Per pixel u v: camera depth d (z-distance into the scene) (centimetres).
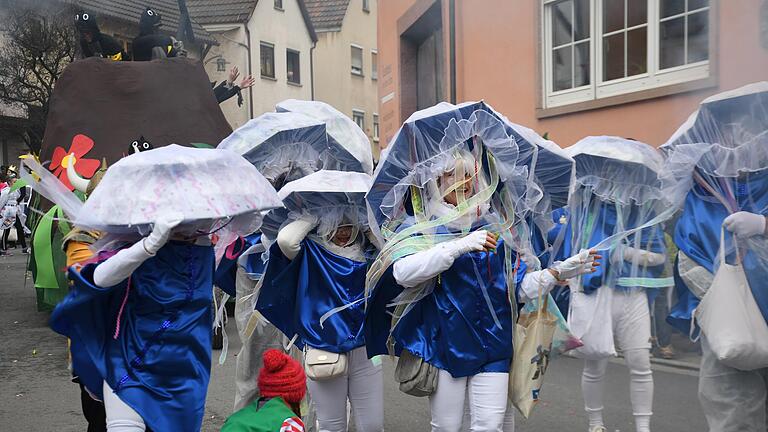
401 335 328
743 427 344
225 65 2669
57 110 731
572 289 426
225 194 297
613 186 428
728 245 345
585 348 418
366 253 389
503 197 338
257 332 447
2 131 2178
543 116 867
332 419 379
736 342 325
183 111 760
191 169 295
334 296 375
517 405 328
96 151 724
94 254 304
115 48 964
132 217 285
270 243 416
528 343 330
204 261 316
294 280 388
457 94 1012
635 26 744
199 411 309
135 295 303
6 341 789
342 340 365
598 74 797
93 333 304
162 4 2323
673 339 509
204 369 313
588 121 809
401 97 1265
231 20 2658
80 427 495
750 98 348
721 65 620
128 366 300
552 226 369
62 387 604
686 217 368
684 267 363
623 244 424
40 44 1775
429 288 326
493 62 947
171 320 305
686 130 371
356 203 385
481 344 317
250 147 471
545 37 864
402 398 552
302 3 2897
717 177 360
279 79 2830
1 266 1478
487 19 954
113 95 742
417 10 1140
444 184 326
